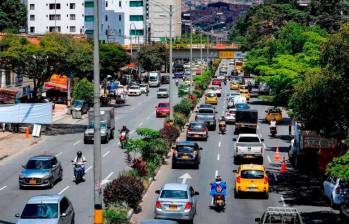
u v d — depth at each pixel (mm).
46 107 79312
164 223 27672
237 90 149000
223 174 53625
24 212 32000
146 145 54625
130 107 114125
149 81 162000
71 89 115688
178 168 56062
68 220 33219
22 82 111375
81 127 86750
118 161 59250
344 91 43344
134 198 38812
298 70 70938
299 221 28328
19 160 61188
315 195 46219
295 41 94188
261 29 172125
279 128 88062
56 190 46625
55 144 71312
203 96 132875
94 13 28484
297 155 56781
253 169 44969
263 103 121625
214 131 83438
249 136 60469
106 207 36844
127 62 125500
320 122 44906
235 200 44062
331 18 150000
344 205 37688
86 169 55344
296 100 45844
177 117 83250
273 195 46094
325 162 53812
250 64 127875
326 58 43656
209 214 39531
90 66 84875
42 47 80500
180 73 186250
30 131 80062
